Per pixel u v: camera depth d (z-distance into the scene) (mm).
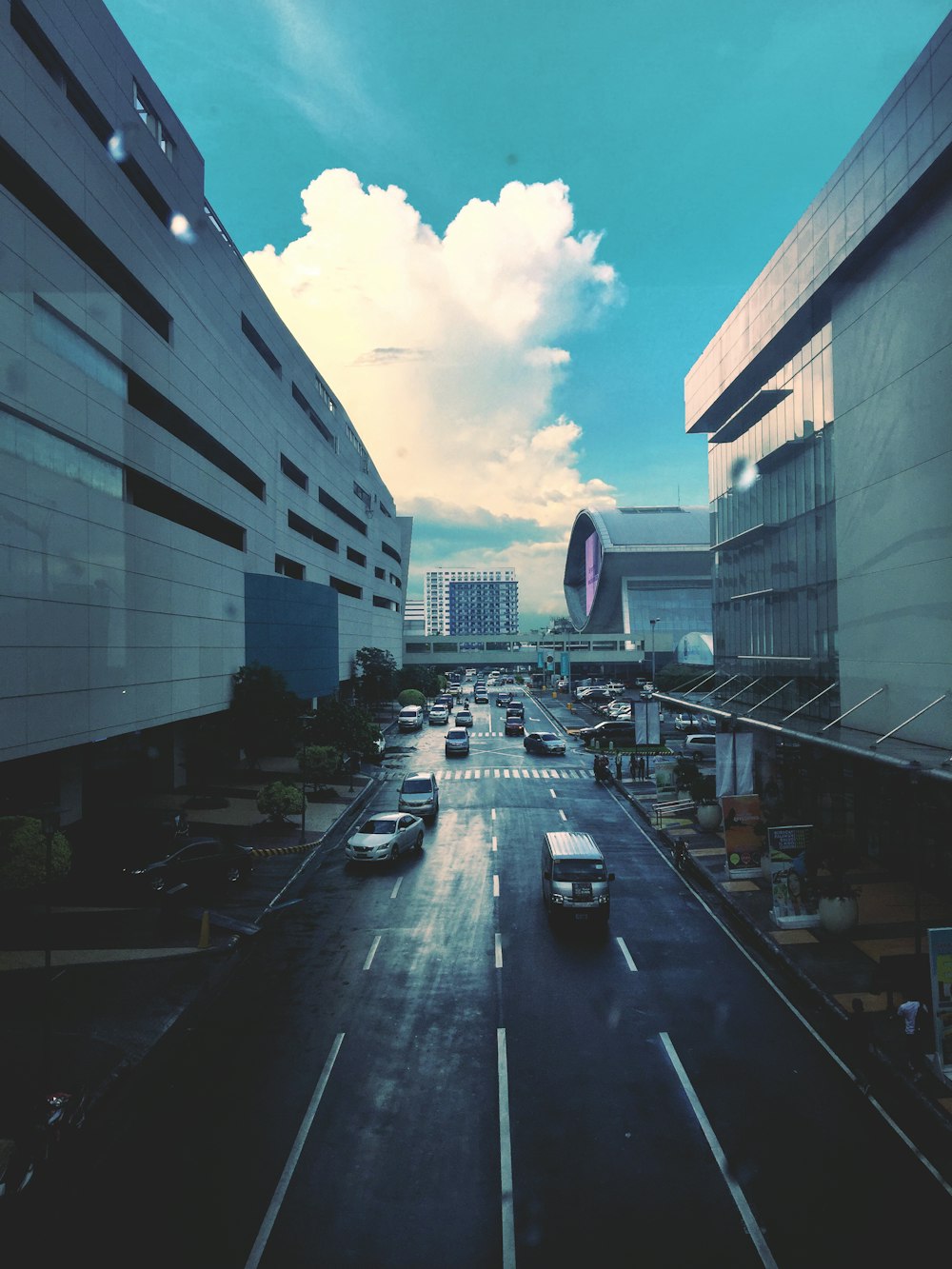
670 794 36688
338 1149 10594
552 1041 13695
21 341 19891
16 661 19703
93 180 24484
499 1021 14453
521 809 34781
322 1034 14000
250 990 15961
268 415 46969
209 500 35719
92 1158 10406
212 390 36031
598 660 139000
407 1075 12562
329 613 56906
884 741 22406
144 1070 12766
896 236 22750
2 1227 9031
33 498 20531
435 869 25203
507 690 118000
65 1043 13477
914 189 20703
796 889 19422
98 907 21000
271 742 38781
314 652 52469
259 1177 10016
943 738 20359
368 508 87562
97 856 22422
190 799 34312
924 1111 11391
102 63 25969
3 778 25922
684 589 150750
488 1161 10305
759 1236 8914
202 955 17672
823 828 29000
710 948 18312
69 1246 8758
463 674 161250
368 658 78250
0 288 18922
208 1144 10711
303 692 50125
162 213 31016
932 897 21531
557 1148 10586
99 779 35125
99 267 26266
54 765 26203
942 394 20469
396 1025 14320
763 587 35344
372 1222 9164
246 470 42844
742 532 38062
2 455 19109
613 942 18641
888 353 23234
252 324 44312
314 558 60969
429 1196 9625
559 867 20266
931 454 21016
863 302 24828
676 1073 12586
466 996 15609
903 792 23406
